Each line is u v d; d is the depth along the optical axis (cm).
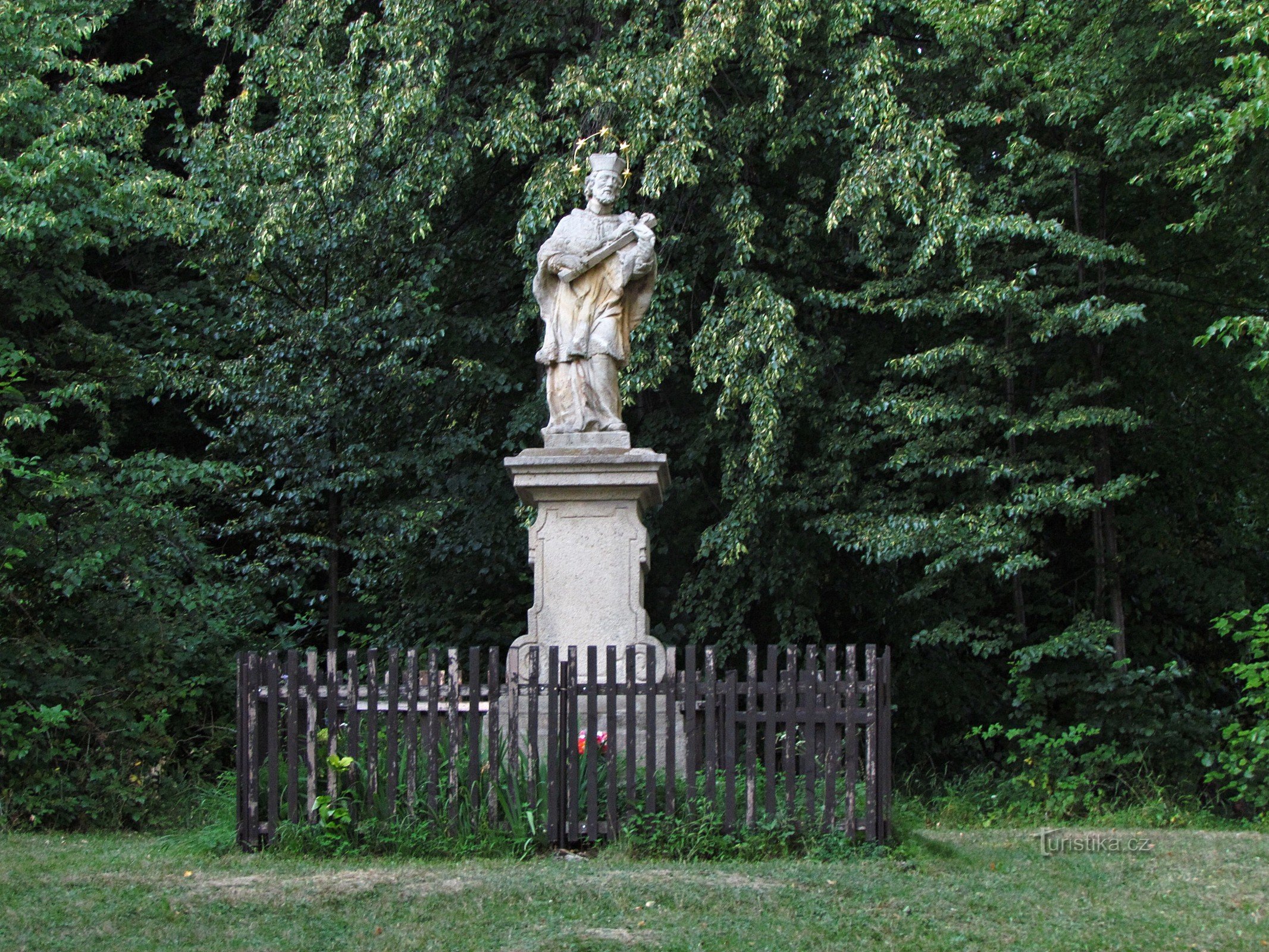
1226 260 1448
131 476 1213
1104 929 629
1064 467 1334
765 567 1440
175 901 662
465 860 752
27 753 1008
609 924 623
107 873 727
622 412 1530
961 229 1251
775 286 1370
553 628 948
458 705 788
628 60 1340
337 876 702
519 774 796
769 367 1262
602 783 800
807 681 778
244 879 703
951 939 604
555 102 1308
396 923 626
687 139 1255
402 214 1432
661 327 1302
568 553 956
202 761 1145
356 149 1357
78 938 604
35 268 1389
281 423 1433
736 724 785
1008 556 1305
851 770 773
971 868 753
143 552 1228
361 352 1446
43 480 1174
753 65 1341
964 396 1357
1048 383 1461
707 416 1416
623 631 945
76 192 1255
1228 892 710
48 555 1154
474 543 1463
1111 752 1245
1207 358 1463
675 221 1420
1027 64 1342
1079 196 1408
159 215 1384
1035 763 1281
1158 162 1316
